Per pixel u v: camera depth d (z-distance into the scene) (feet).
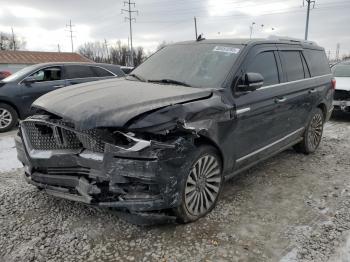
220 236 11.01
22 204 12.92
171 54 15.70
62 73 29.35
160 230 11.27
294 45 18.06
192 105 11.15
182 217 11.23
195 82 13.32
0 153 20.10
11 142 23.20
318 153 20.43
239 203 13.39
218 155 12.31
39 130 11.19
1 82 27.25
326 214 12.63
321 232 11.31
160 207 10.27
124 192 10.14
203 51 14.79
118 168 9.86
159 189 10.14
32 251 10.08
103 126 9.78
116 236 10.91
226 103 12.34
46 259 9.75
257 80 13.14
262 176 16.42
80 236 10.87
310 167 17.85
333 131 26.73
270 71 15.31
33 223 11.59
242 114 12.98
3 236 10.80
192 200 11.41
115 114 10.05
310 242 10.74
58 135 10.71
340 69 35.09
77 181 10.52
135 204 10.05
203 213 12.05
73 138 10.62
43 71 28.63
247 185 15.26
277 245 10.59
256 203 13.46
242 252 10.21
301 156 19.72
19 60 147.23
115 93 11.66
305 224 11.87
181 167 10.52
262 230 11.44
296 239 10.91
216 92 12.41
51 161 10.87
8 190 14.21
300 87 17.29
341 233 11.25
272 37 16.87
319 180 16.06
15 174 16.25
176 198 10.55
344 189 14.99
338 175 16.74
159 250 10.22
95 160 10.03
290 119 16.85
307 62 18.88
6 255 9.88
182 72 14.12
